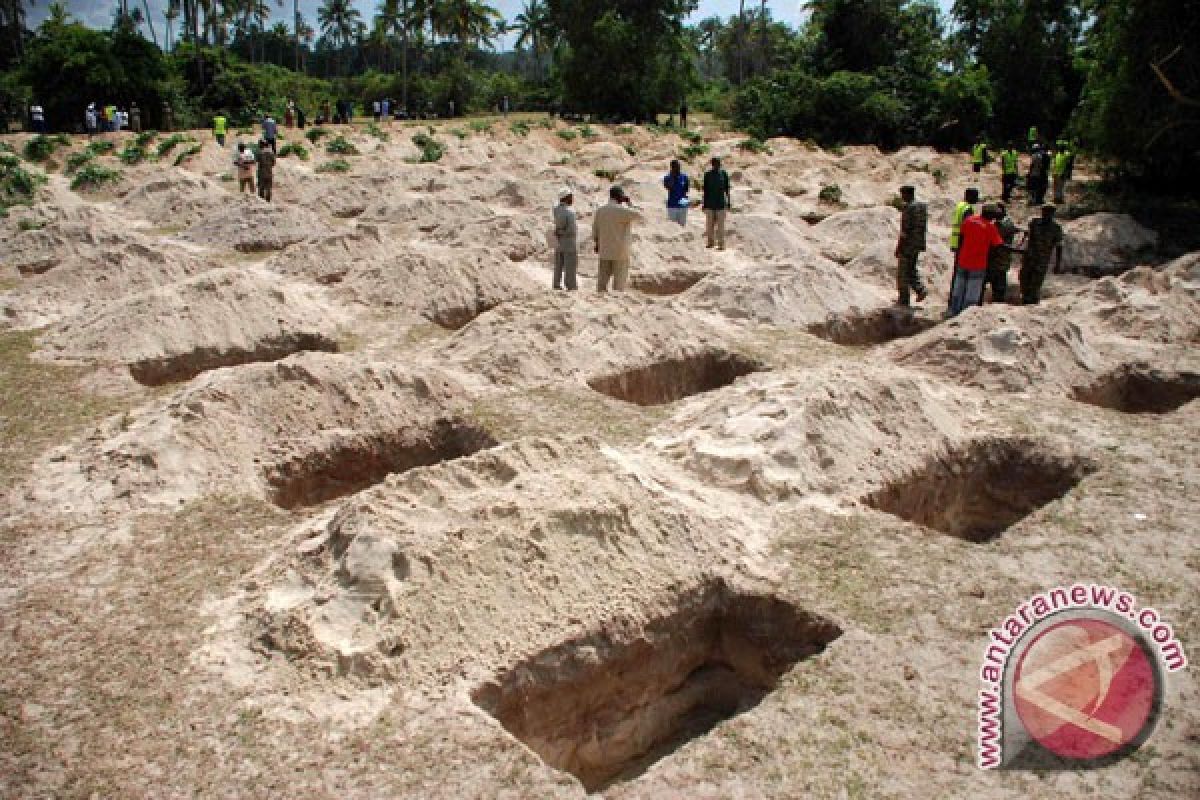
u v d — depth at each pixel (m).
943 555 5.43
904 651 4.50
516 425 7.43
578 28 42.44
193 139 28.41
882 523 5.82
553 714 4.44
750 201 19.44
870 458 6.59
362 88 52.28
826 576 5.16
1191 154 20.52
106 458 6.50
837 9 43.06
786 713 4.09
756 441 6.47
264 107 41.06
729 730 4.00
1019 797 3.59
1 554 5.45
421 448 7.50
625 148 33.66
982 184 26.84
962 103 37.91
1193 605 4.89
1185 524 5.82
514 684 4.28
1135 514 5.96
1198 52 18.03
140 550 5.51
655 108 44.00
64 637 4.59
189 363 9.41
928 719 4.03
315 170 25.78
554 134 37.38
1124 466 6.75
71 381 8.57
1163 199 21.95
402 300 11.55
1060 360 8.98
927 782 3.67
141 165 25.12
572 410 7.83
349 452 7.16
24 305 11.07
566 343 9.02
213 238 15.68
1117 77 19.34
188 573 5.23
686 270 13.77
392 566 4.61
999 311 9.45
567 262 11.63
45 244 14.48
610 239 11.00
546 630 4.49
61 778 3.64
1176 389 8.99
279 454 6.88
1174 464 6.78
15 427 7.46
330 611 4.50
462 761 3.75
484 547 4.74
